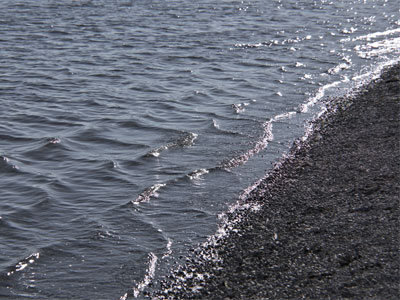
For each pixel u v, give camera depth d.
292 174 12.34
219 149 14.16
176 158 13.66
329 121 15.70
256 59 23.38
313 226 9.88
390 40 26.91
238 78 20.56
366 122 15.30
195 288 8.62
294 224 10.06
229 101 17.97
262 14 34.22
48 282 8.97
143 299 8.51
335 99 17.75
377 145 13.49
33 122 16.11
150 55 24.02
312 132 14.95
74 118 16.42
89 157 13.74
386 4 37.94
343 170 12.20
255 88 19.38
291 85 19.67
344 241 9.23
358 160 12.65
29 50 24.89
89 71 21.56
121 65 22.42
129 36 27.80
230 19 32.47
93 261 9.52
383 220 9.75
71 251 9.80
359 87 18.98
